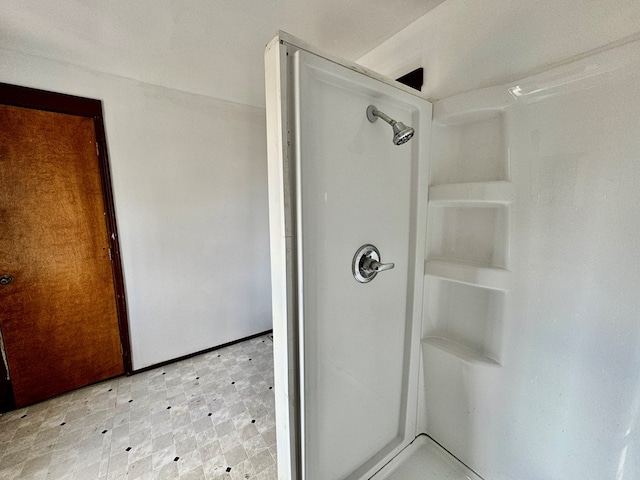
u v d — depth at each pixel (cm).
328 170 80
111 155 180
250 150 238
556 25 80
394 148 99
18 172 154
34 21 124
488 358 104
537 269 89
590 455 82
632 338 73
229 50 148
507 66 90
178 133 203
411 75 118
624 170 72
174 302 214
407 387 117
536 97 85
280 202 72
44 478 122
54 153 162
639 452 74
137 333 201
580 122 77
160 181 200
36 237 162
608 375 77
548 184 85
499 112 94
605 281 77
